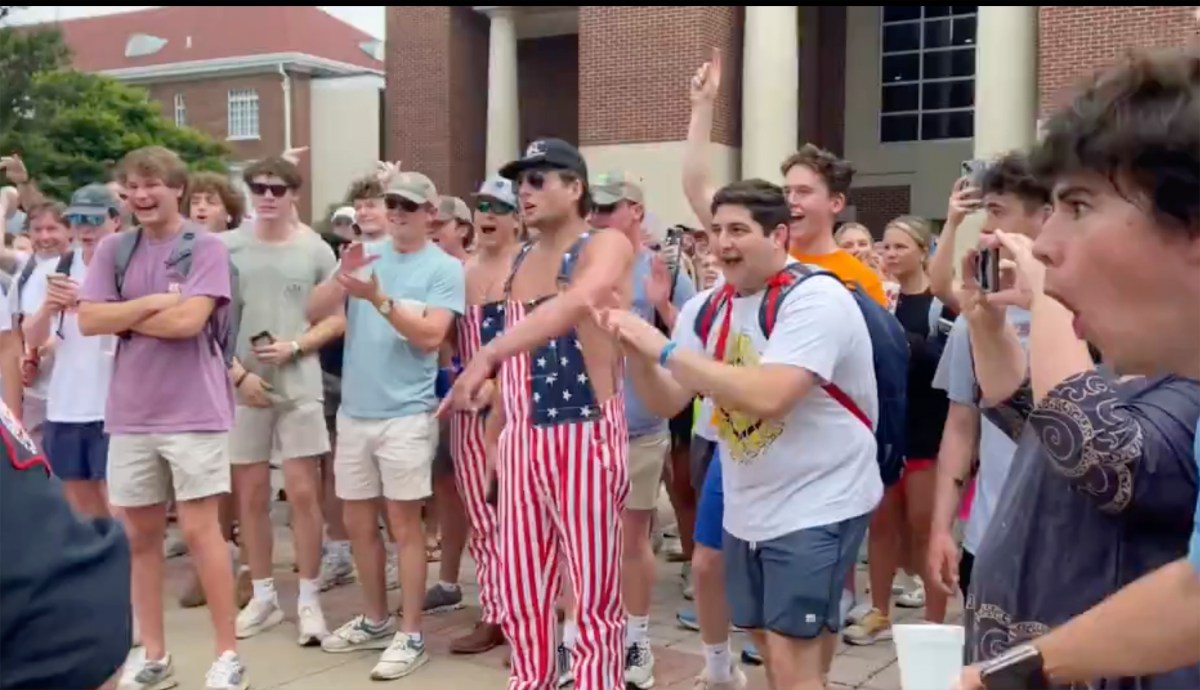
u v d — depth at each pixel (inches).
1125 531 60.5
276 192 205.3
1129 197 50.6
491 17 756.6
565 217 138.1
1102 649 49.1
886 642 198.2
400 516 185.3
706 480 161.3
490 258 189.8
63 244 229.9
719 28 635.5
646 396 131.3
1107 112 50.8
